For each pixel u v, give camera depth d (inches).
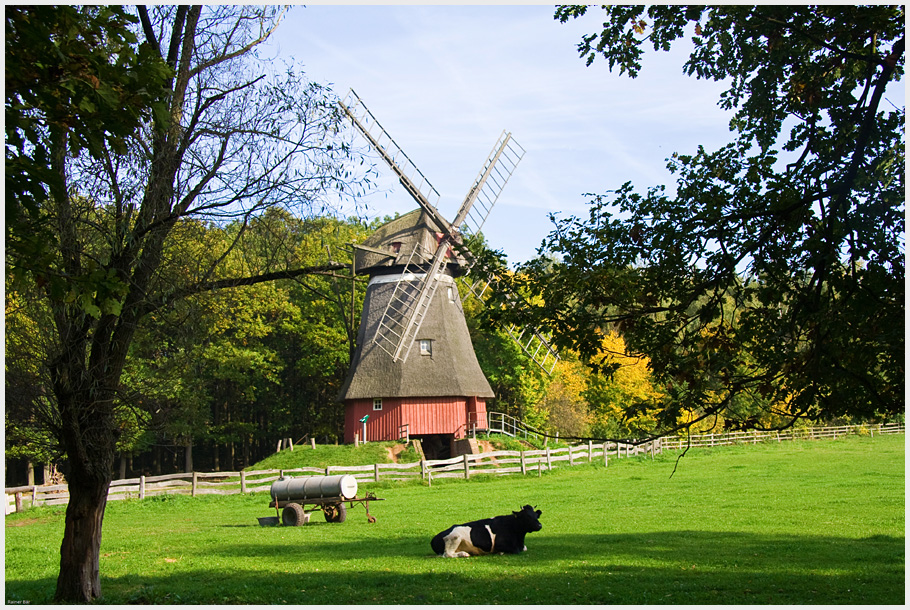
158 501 1039.6
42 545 656.4
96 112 274.2
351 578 445.7
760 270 394.9
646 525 682.2
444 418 1446.9
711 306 388.5
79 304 323.0
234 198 419.8
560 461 1416.1
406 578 440.8
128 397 421.4
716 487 994.7
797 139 436.1
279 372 2042.3
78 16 270.1
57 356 391.5
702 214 389.7
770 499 844.0
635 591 394.9
